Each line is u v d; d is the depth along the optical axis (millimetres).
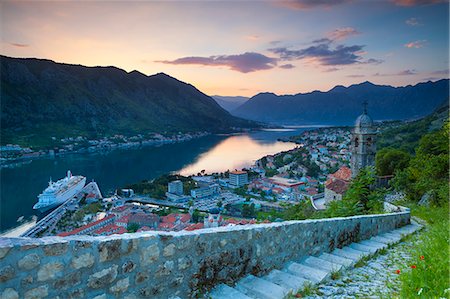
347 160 118750
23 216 66000
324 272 5109
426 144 25484
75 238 3184
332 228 7039
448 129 22031
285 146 198625
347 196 16406
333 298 4012
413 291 3822
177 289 3996
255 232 5074
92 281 3203
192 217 61906
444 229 7332
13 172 112562
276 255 5449
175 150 185875
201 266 4285
